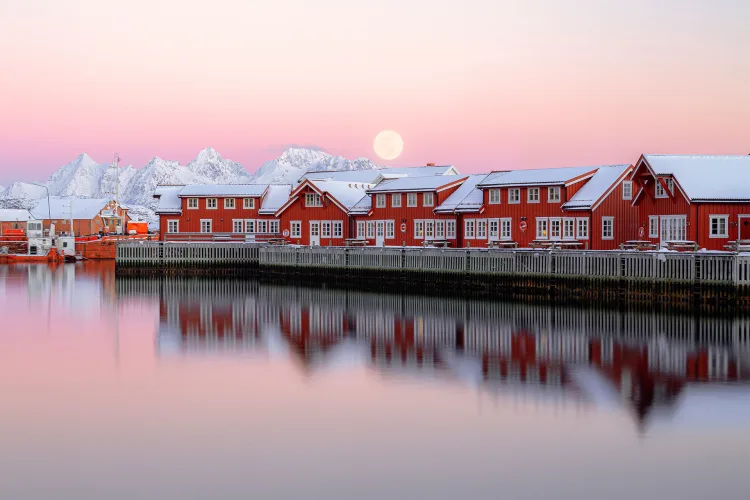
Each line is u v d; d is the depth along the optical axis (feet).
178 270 301.63
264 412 91.97
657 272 168.86
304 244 282.97
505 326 151.12
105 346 135.13
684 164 185.88
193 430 85.71
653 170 184.34
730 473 73.05
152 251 301.63
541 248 203.92
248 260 299.58
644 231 192.34
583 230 211.61
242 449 79.92
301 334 145.18
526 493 69.56
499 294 201.77
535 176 226.17
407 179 268.21
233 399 97.60
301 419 89.10
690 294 163.63
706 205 178.19
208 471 74.54
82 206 518.37
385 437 82.89
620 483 71.31
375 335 142.72
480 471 74.02
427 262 222.48
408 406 93.61
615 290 176.96
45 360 122.83
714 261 159.84
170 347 133.18
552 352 124.26
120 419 89.86
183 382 106.63
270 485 71.56
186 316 174.50
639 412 90.22
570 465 75.10
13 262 406.21
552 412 90.68
